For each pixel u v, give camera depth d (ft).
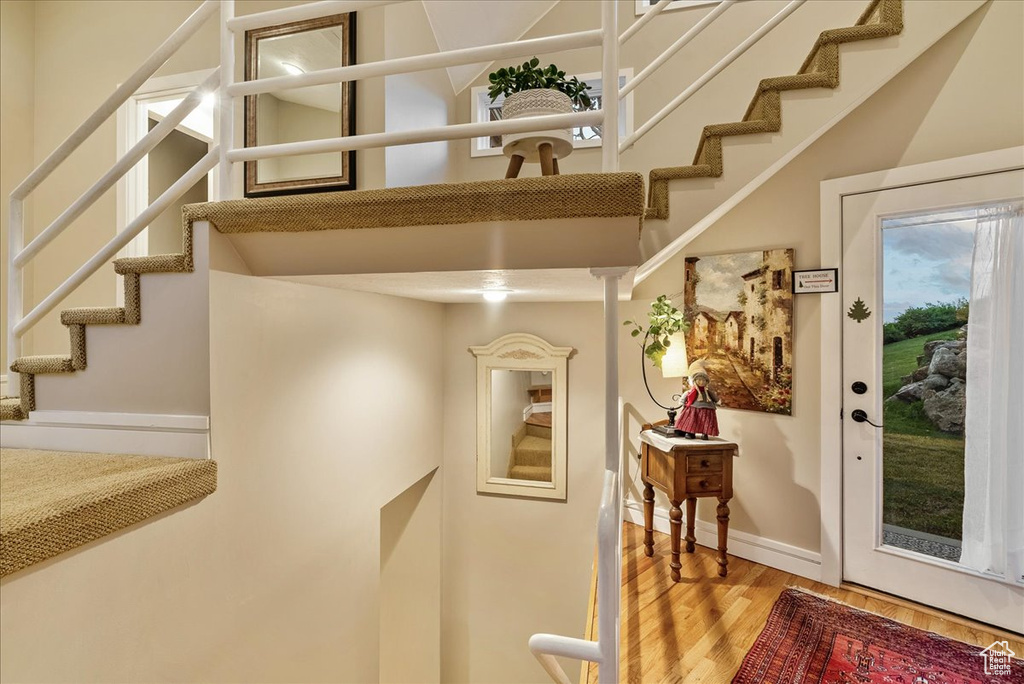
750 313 9.04
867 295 7.83
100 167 9.91
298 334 6.55
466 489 12.02
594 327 11.21
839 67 6.13
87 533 3.75
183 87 9.52
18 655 3.43
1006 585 6.79
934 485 7.36
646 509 9.27
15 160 9.95
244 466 5.56
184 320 5.11
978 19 6.90
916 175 7.33
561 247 4.74
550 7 10.61
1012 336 6.66
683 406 8.55
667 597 7.77
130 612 4.25
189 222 5.04
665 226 6.62
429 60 4.64
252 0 9.04
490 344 11.71
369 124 8.23
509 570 11.75
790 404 8.61
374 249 5.12
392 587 11.35
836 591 7.92
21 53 10.07
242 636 5.53
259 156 5.17
